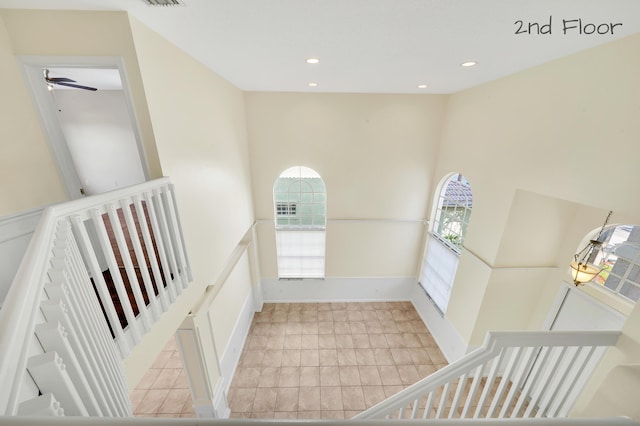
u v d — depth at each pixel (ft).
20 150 6.46
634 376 3.13
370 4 5.83
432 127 16.62
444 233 17.31
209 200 10.55
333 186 17.89
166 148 7.57
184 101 8.67
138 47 6.38
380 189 18.03
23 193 6.57
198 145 9.66
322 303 20.93
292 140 16.76
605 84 7.26
